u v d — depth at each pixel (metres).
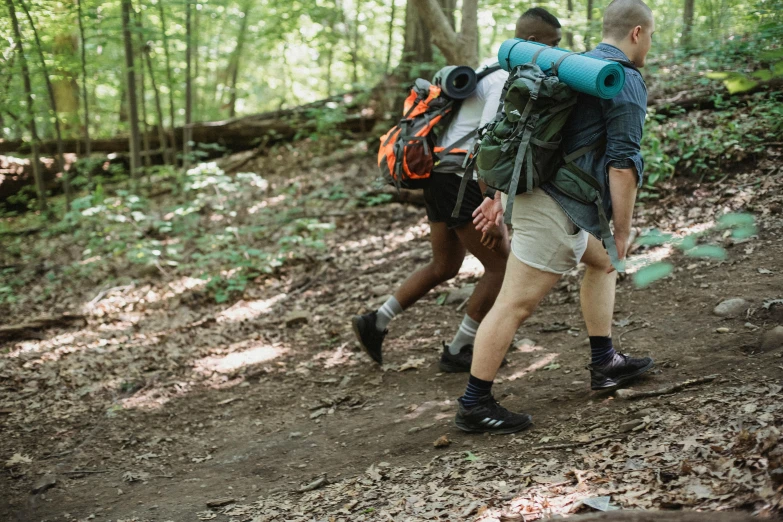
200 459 3.76
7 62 9.78
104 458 3.90
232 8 13.55
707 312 3.99
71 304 7.06
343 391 4.32
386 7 13.45
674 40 9.60
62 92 13.18
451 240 4.12
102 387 4.92
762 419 2.60
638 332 3.97
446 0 9.94
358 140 10.75
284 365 4.91
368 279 6.27
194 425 4.21
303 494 3.11
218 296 6.44
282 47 15.59
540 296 3.11
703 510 2.13
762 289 4.05
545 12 3.52
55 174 11.63
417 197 8.02
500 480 2.76
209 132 11.63
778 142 5.90
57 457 3.96
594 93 2.70
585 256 3.23
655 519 1.98
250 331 5.68
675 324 3.95
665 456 2.56
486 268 3.99
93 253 8.41
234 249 7.63
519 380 3.85
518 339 4.40
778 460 2.23
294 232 7.79
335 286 6.31
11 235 10.09
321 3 11.75
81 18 9.98
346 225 7.85
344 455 3.46
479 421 3.25
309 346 5.18
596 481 2.53
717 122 6.55
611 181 2.80
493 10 9.02
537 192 2.96
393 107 10.31
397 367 4.48
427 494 2.79
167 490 3.43
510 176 2.88
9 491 3.60
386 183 4.05
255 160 11.23
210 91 16.17
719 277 4.39
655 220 5.53
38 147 11.09
